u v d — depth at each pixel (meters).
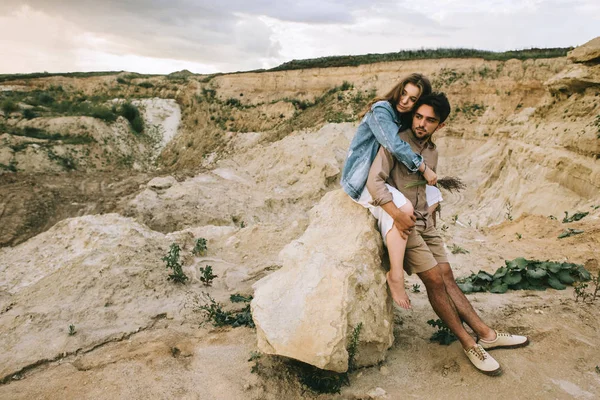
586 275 4.95
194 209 19.16
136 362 3.72
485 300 4.60
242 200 20.38
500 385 3.17
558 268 4.98
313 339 2.98
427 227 3.54
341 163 22.48
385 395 3.17
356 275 3.29
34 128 43.53
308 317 3.06
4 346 4.14
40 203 20.20
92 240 7.09
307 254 3.48
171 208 19.09
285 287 3.30
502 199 19.22
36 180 22.59
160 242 6.73
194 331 4.38
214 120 51.16
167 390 3.30
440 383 3.28
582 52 16.36
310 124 41.78
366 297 3.36
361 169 3.35
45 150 39.16
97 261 5.79
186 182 22.17
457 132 33.47
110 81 63.62
